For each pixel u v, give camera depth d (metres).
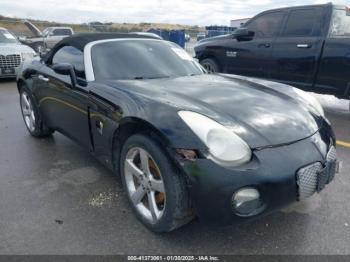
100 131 2.87
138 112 2.36
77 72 3.33
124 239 2.39
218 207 2.01
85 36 3.61
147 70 3.31
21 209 2.76
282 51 6.03
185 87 2.87
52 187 3.14
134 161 2.56
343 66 5.21
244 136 2.14
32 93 4.19
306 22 5.78
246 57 6.70
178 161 2.06
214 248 2.30
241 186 1.98
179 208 2.18
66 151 4.04
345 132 4.80
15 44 9.87
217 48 7.28
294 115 2.52
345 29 5.62
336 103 6.64
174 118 2.18
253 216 2.07
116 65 3.25
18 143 4.33
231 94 2.74
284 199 2.12
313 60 5.59
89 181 3.25
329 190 3.03
